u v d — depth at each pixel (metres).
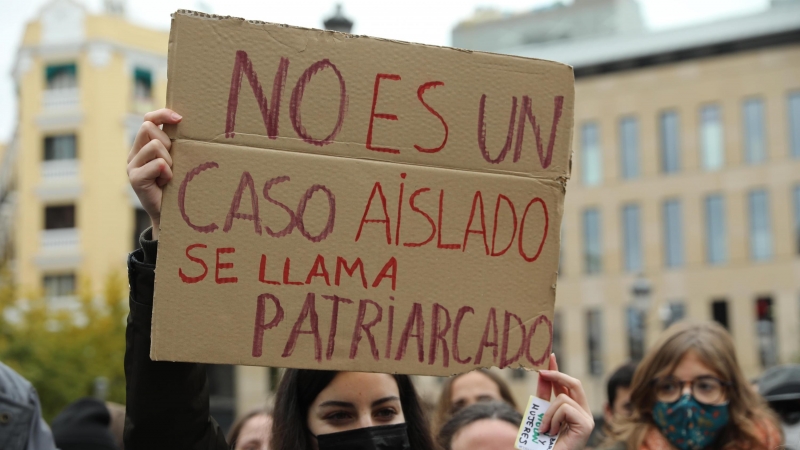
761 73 33.16
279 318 2.67
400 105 2.78
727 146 33.53
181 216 2.64
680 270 33.94
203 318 2.63
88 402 4.88
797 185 32.59
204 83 2.68
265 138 2.70
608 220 35.00
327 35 2.75
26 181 32.22
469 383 4.85
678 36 33.94
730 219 33.41
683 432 3.94
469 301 2.77
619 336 34.47
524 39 41.78
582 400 2.95
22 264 32.00
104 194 31.81
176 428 2.72
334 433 3.01
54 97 32.31
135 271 2.70
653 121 34.53
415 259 2.75
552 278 2.83
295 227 2.70
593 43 35.38
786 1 34.16
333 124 2.74
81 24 32.31
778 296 32.59
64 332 25.19
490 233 2.80
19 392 3.37
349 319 2.71
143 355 2.69
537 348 2.80
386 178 2.75
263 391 33.56
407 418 3.33
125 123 32.38
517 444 2.93
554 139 2.86
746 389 3.99
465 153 2.80
